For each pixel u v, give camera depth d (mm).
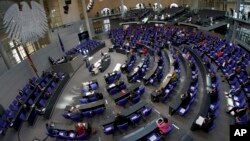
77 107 11836
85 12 31297
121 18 37594
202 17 28047
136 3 41031
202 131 9359
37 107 13242
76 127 10031
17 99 14070
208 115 9094
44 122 12367
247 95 10703
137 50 23094
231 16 22828
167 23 30188
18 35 11047
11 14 10789
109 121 10164
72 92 15914
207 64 15102
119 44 26469
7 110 12930
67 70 19719
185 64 15984
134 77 15680
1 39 15891
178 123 10164
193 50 19016
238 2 20750
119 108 12445
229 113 10195
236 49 16797
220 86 13008
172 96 12633
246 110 9383
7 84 14617
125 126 9867
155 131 8750
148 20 32969
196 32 24578
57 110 13594
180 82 14164
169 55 18312
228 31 24812
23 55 18484
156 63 17531
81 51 24906
